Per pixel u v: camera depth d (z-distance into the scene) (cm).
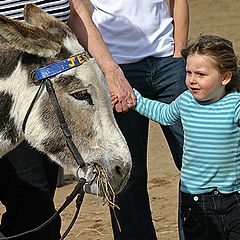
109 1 1157
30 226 1063
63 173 1612
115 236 1167
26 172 1055
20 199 1062
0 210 1502
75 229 1402
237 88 1013
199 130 1007
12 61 920
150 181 1622
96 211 1486
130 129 1147
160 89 1170
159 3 1168
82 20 1090
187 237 1039
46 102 923
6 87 924
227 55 982
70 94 927
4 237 980
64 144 936
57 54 923
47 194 1067
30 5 957
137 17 1155
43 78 916
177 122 1052
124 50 1159
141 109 1071
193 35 3078
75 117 930
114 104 1065
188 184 1024
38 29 907
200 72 986
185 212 1031
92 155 937
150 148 1856
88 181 943
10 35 889
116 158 940
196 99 1009
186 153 1025
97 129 938
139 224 1158
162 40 1170
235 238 1015
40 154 1059
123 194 1148
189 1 3738
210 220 1017
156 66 1159
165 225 1404
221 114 998
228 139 998
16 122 934
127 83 1071
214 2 3684
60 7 1022
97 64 971
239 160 1007
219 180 1007
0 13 987
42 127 928
